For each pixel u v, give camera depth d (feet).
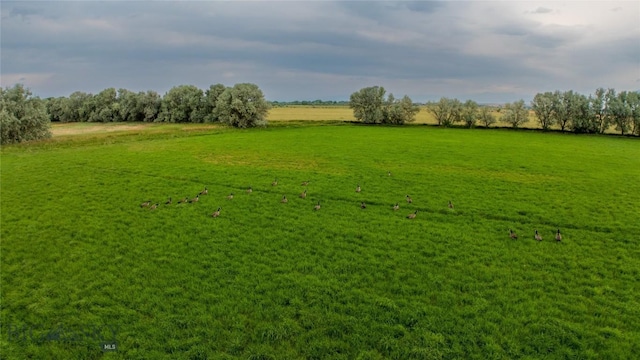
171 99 425.69
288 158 189.98
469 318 60.54
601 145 254.06
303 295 67.36
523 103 374.63
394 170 163.43
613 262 79.15
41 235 93.71
